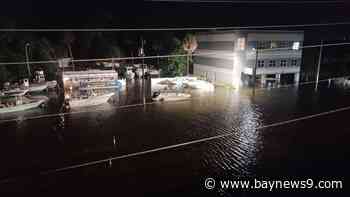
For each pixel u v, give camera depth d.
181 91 51.75
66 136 29.09
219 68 61.03
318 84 59.78
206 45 66.00
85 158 23.84
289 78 60.56
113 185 19.59
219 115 37.03
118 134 29.75
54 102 43.56
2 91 42.62
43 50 57.28
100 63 72.75
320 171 21.08
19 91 42.81
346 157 23.56
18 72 51.53
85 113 37.59
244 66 55.97
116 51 77.62
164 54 74.12
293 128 31.62
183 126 32.50
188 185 19.58
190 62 73.38
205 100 45.69
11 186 19.31
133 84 60.16
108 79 45.59
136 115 36.91
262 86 57.69
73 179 20.36
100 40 77.75
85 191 18.84
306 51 64.06
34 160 23.44
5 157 24.02
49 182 19.89
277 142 27.61
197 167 22.34
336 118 35.28
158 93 46.38
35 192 18.64
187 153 25.05
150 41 79.31
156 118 35.59
